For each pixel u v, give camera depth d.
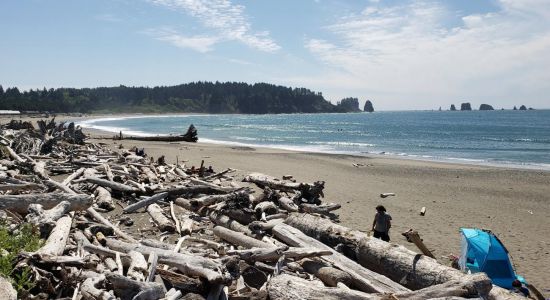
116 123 116.94
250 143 55.03
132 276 6.90
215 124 116.56
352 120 156.50
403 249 8.93
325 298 6.65
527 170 29.25
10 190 12.80
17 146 25.69
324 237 10.41
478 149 47.16
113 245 9.14
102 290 6.15
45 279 6.51
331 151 44.69
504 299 6.91
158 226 12.33
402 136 69.50
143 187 16.03
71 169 20.30
